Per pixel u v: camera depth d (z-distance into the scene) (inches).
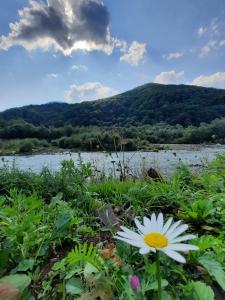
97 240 80.5
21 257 68.2
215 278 56.9
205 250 68.9
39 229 79.3
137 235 35.9
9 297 48.7
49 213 94.5
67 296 54.9
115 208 105.0
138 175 189.2
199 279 59.5
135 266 62.8
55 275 61.6
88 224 92.3
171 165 235.5
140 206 109.1
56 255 72.5
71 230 83.1
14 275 57.0
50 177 146.3
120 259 58.2
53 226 84.0
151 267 54.9
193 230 88.2
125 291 45.4
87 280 51.6
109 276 53.9
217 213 93.9
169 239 35.3
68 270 61.2
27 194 139.6
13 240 70.6
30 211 93.8
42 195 137.5
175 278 57.5
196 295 49.1
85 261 60.3
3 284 51.0
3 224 84.8
